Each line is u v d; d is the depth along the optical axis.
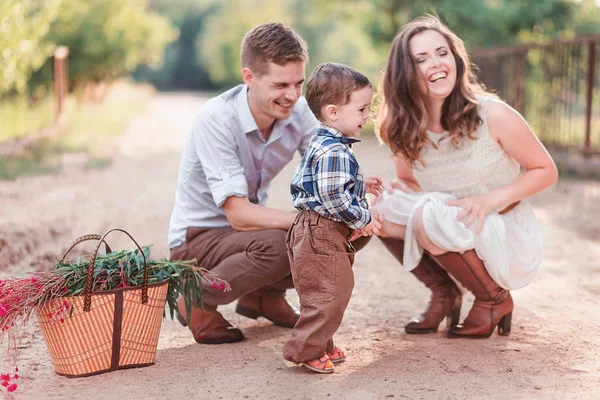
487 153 3.89
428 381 3.24
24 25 10.16
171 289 3.50
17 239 6.03
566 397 3.05
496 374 3.34
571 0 18.41
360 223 3.26
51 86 19.38
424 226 3.72
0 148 12.09
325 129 3.34
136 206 8.44
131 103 32.72
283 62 3.54
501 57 14.01
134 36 26.83
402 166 4.20
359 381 3.24
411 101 3.90
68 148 14.03
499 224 3.76
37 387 3.13
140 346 3.37
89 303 3.18
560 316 4.36
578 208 8.56
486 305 3.89
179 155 14.54
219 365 3.47
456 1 18.50
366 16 21.98
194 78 77.44
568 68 12.11
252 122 3.81
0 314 3.12
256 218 3.70
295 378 3.28
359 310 4.57
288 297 4.87
